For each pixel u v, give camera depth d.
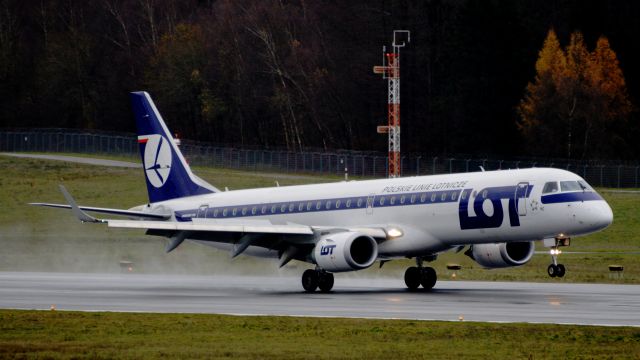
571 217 156.62
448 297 159.38
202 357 96.44
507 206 162.12
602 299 152.25
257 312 136.12
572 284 194.00
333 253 169.38
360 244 176.38
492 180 166.12
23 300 158.00
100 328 118.00
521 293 167.38
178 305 147.50
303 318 125.12
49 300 157.75
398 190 177.75
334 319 123.62
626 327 113.00
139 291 179.75
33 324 122.00
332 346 102.81
